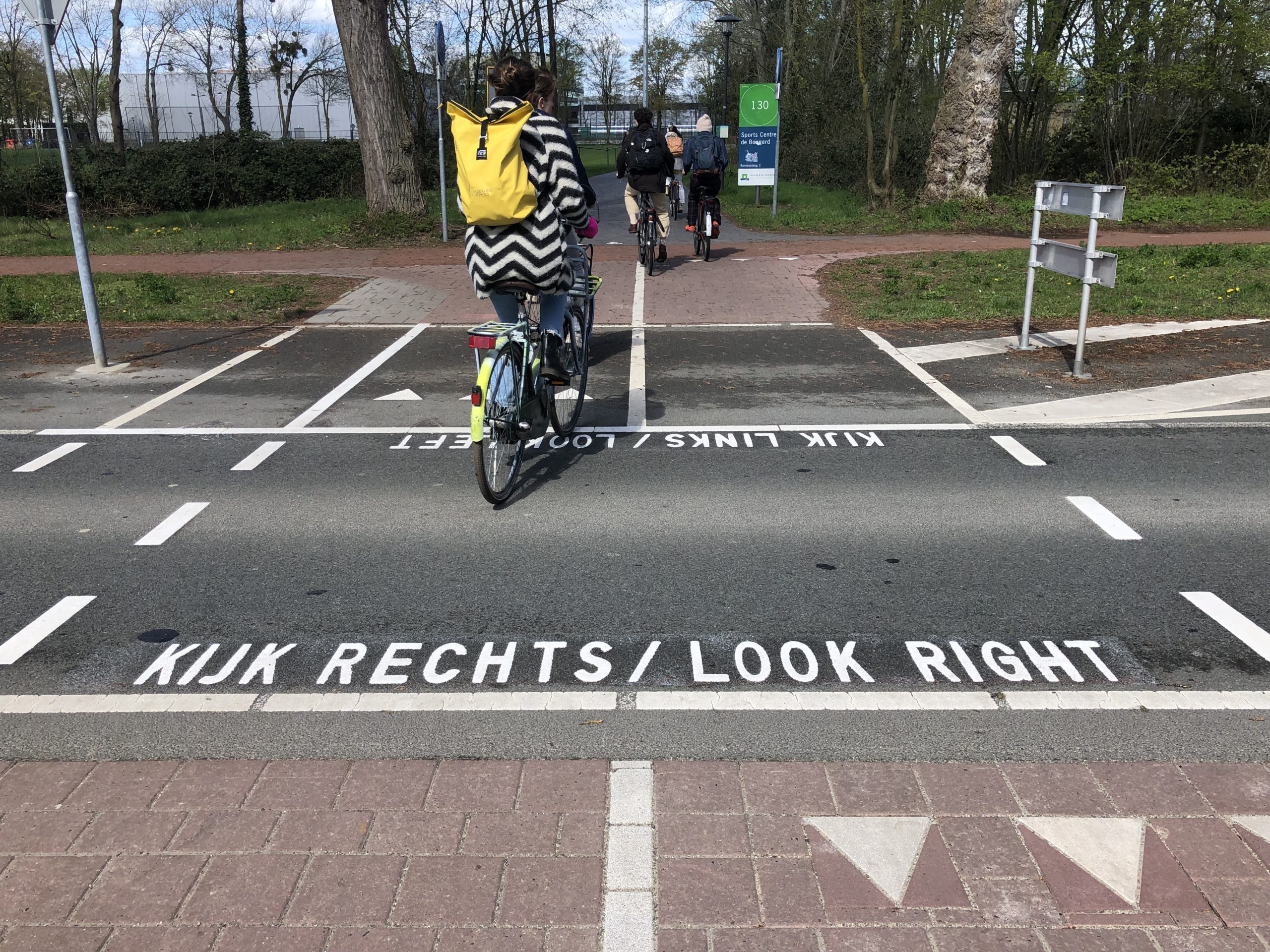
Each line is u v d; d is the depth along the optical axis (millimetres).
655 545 5082
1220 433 7004
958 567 4773
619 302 12031
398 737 3387
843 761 3238
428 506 5699
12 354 9914
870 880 2668
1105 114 28141
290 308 11977
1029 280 9516
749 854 2766
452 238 18203
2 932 2510
